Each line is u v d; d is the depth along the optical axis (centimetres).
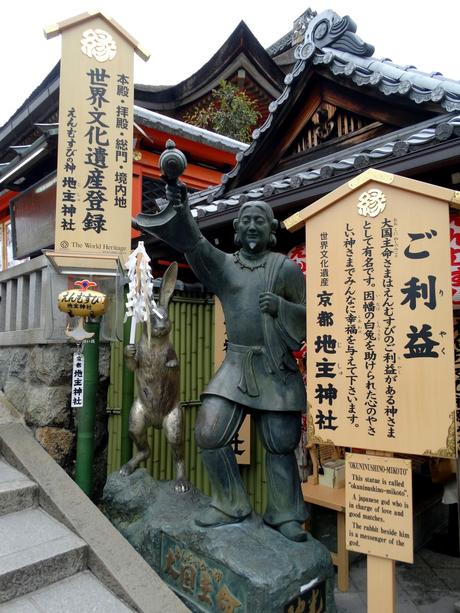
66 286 446
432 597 427
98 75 423
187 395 585
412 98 419
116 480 430
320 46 511
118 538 332
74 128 419
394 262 291
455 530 529
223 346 545
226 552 313
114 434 529
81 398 422
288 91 533
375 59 486
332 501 457
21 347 513
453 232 375
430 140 336
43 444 448
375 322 295
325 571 323
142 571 308
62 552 304
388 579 283
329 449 556
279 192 436
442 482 540
